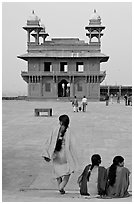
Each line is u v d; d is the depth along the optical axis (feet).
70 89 265.34
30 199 23.24
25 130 69.51
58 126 28.12
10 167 37.35
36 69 266.57
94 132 65.82
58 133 27.94
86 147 48.73
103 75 261.24
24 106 174.91
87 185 26.37
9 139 56.85
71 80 264.31
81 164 38.34
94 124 81.30
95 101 262.26
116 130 69.36
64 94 290.35
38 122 86.94
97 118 99.35
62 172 27.45
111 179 26.30
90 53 262.26
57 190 29.32
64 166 27.68
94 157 26.71
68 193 27.81
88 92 263.70
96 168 26.58
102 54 261.24
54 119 95.76
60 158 27.94
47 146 28.07
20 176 33.88
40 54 264.52
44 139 56.75
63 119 27.91
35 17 267.39
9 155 43.52
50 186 30.76
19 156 42.91
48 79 266.57
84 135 61.31
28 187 30.32
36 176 33.91
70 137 27.99
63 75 263.70
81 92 265.13
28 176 33.94
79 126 76.54
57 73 263.90
